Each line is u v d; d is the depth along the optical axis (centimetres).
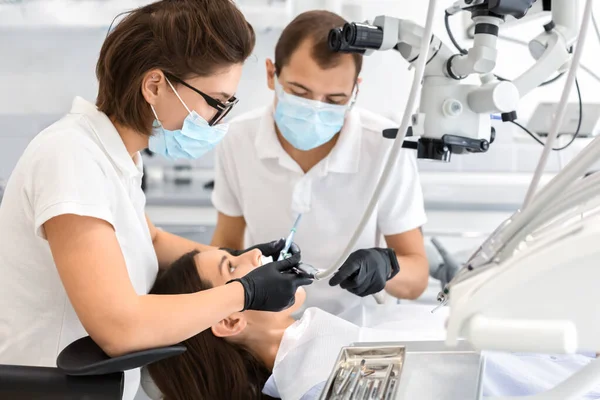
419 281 191
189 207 308
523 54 310
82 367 110
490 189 313
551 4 133
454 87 128
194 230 291
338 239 192
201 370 160
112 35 132
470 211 308
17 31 325
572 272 80
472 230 296
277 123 177
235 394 161
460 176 324
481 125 129
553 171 324
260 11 309
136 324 116
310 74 162
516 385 147
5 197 131
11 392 112
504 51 311
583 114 262
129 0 311
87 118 135
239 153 195
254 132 194
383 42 131
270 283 132
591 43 305
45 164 122
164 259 185
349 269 155
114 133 136
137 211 148
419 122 126
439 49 128
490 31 123
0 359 136
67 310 136
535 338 82
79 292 116
